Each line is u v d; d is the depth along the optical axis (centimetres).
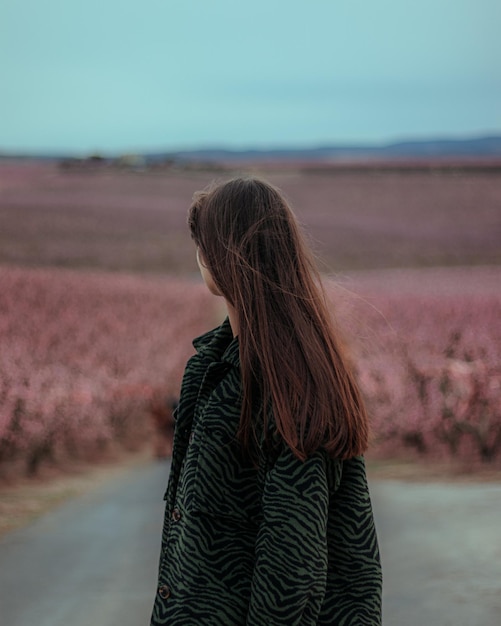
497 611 443
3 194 5734
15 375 1294
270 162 9731
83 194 6156
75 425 1305
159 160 8056
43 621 470
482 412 1166
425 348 1489
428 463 1128
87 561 611
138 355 1781
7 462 1163
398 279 3553
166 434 1294
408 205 6438
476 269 4138
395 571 530
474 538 606
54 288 2558
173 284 3139
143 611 484
